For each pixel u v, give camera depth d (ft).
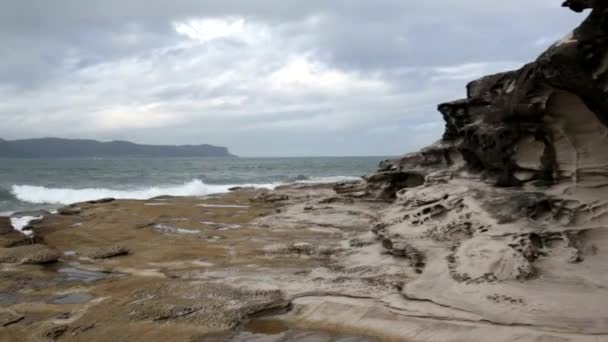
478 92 42.52
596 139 25.49
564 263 22.27
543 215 25.61
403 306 21.25
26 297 25.50
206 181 136.26
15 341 19.86
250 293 24.40
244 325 20.85
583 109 25.08
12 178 135.23
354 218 48.34
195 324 20.85
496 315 19.17
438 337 18.49
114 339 19.70
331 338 19.26
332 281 25.76
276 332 20.07
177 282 27.09
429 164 50.65
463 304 20.53
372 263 28.78
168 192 97.55
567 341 16.74
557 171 27.27
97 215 54.75
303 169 211.20
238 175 164.76
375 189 57.36
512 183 30.04
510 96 30.45
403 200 36.58
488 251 23.68
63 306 23.95
